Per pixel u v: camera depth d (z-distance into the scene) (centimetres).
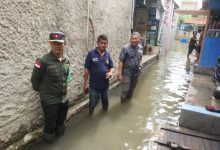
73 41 488
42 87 361
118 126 481
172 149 368
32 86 363
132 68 607
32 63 373
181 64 1402
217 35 940
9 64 327
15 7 322
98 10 585
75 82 521
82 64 543
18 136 361
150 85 849
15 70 339
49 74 354
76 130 449
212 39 946
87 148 389
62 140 407
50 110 369
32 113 388
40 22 377
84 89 511
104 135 439
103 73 501
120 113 552
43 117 419
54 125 387
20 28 337
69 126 463
